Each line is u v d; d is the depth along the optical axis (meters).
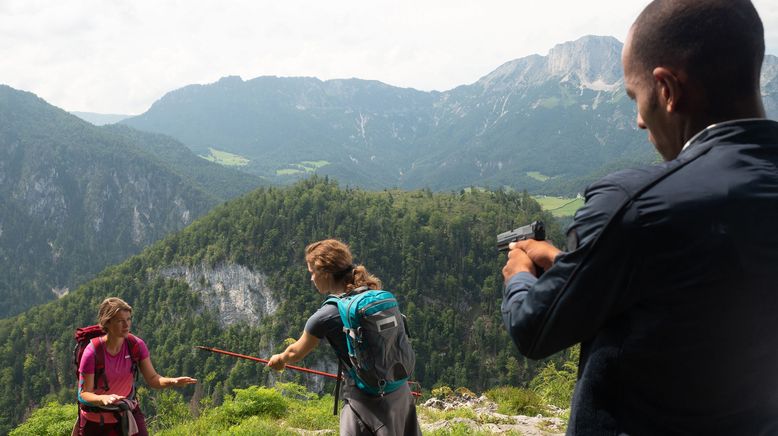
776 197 1.71
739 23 1.83
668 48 1.89
